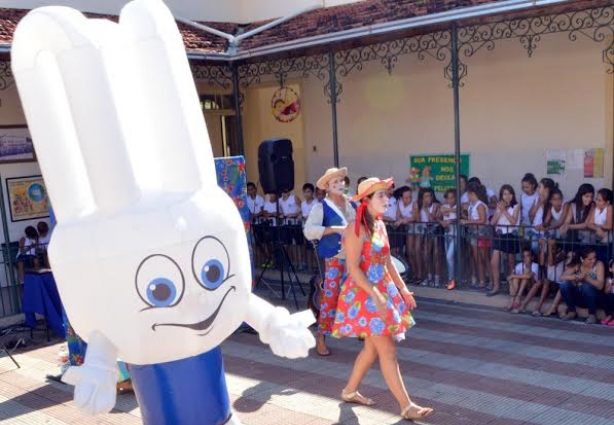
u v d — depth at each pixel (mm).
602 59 9414
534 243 8539
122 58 3760
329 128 13078
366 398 5859
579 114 9828
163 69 3676
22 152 11539
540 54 10109
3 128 11297
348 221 6762
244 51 10695
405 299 5445
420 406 5734
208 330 3686
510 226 8750
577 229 8164
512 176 10680
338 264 6898
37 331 9219
